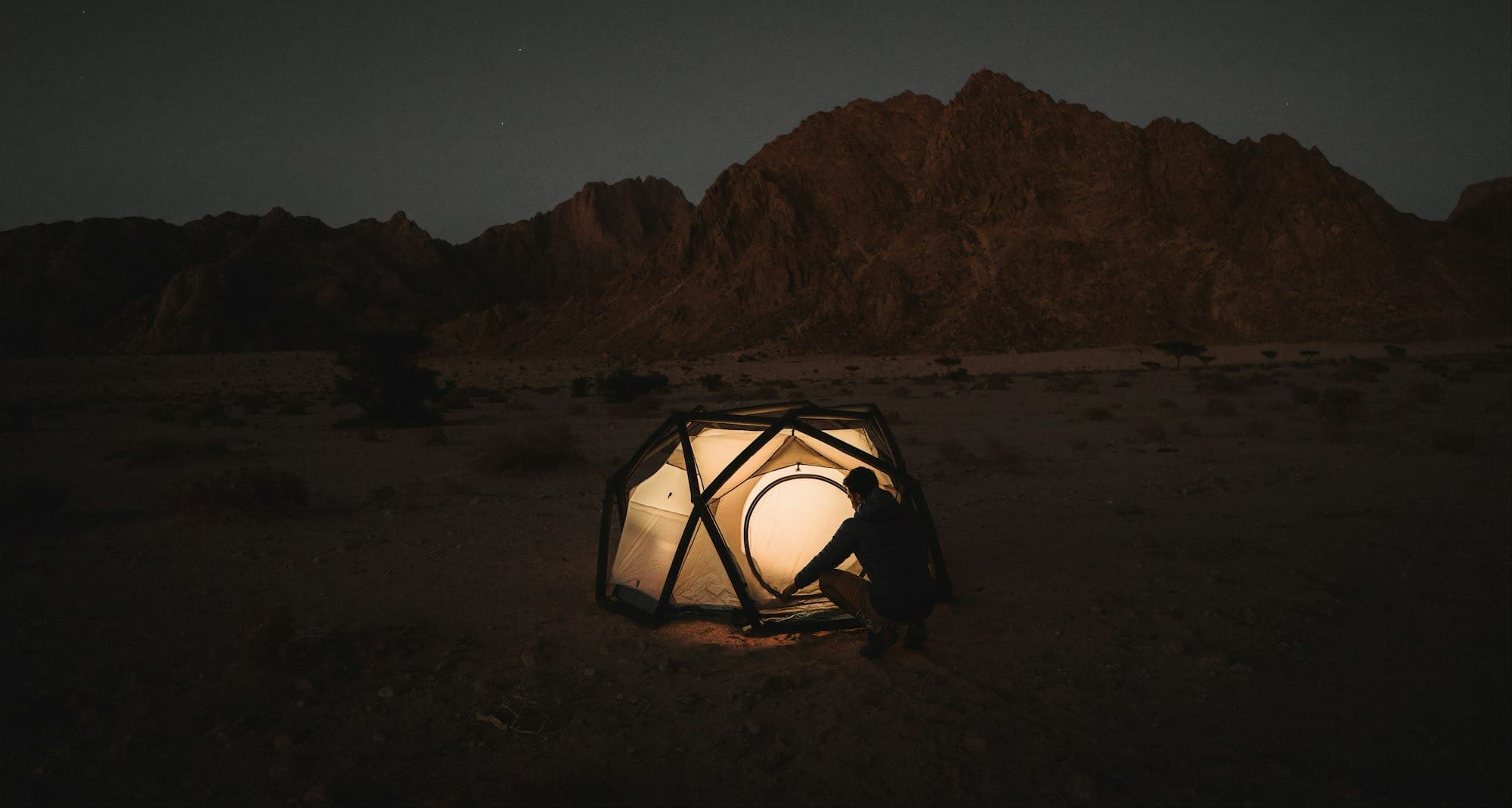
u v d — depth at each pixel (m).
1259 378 37.28
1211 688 4.36
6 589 6.46
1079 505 9.49
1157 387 37.25
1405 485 9.77
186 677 4.66
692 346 185.88
